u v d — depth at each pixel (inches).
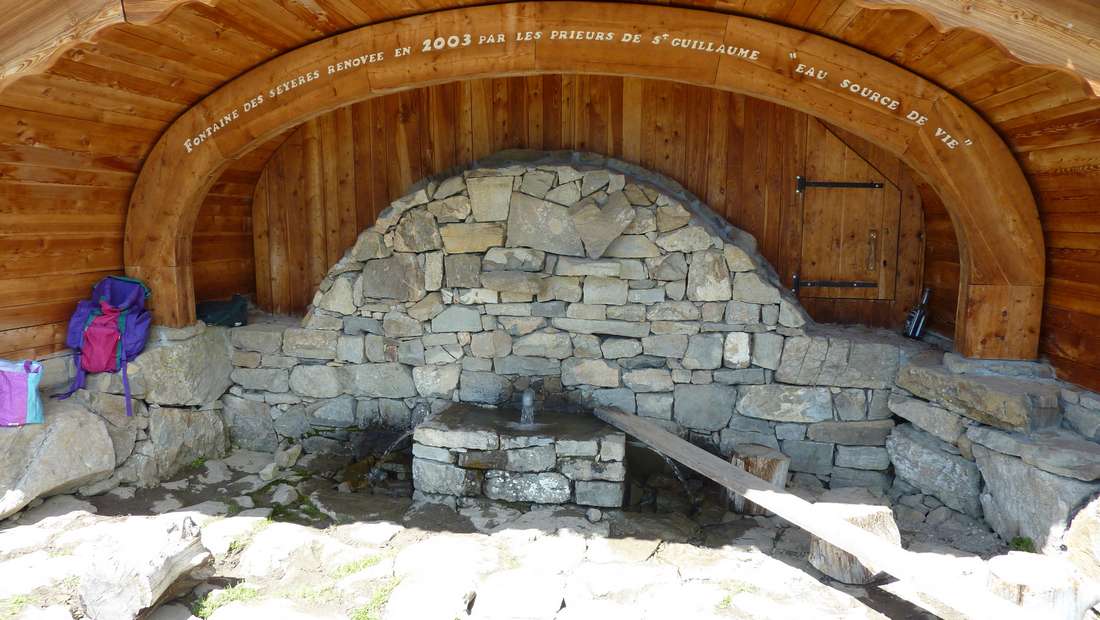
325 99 149.6
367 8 131.5
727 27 131.1
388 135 191.8
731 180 183.0
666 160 183.6
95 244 165.2
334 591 122.0
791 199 182.2
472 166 187.5
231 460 181.8
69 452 145.9
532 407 165.6
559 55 138.3
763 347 171.0
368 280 182.1
